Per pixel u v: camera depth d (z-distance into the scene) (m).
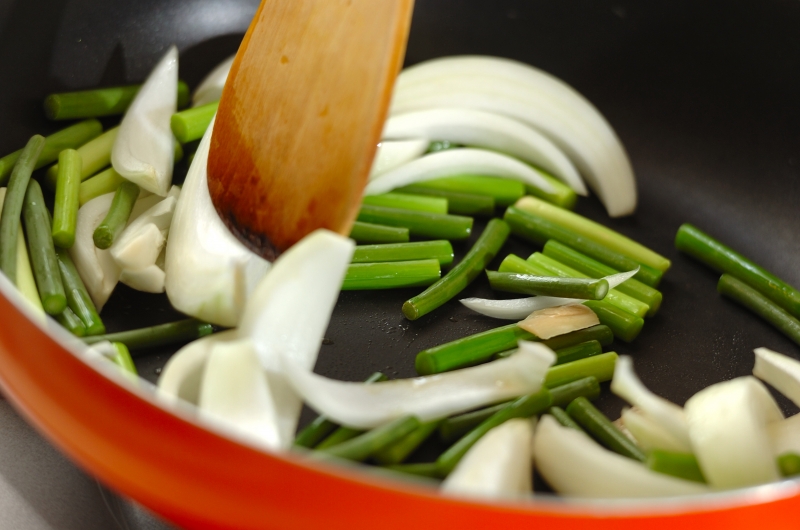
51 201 0.61
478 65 0.67
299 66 0.55
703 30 0.65
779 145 0.64
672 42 0.66
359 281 0.60
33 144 0.59
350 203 0.54
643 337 0.60
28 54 0.62
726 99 0.65
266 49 0.56
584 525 0.44
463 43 0.69
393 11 0.53
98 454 0.49
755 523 0.47
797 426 0.54
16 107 0.62
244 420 0.51
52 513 0.54
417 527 0.45
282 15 0.56
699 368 0.59
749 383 0.53
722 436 0.52
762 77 0.64
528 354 0.54
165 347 0.57
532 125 0.67
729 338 0.60
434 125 0.66
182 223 0.58
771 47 0.63
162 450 0.48
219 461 0.47
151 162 0.61
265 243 0.56
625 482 0.52
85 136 0.63
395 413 0.53
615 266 0.62
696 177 0.66
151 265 0.58
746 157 0.65
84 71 0.64
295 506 0.46
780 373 0.55
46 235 0.57
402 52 0.53
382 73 0.53
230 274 0.57
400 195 0.64
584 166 0.67
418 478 0.52
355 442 0.52
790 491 0.47
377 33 0.54
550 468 0.53
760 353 0.56
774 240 0.64
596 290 0.58
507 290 0.60
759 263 0.64
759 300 0.60
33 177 0.62
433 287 0.59
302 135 0.55
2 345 0.51
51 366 0.49
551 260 0.61
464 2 0.68
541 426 0.53
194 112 0.63
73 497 0.54
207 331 0.57
